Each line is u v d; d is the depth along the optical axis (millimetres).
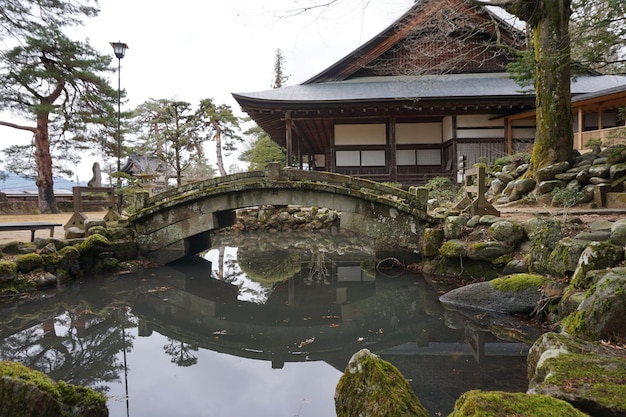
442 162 16016
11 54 13625
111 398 3334
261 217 15523
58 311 5777
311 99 13789
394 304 5926
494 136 15234
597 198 7648
